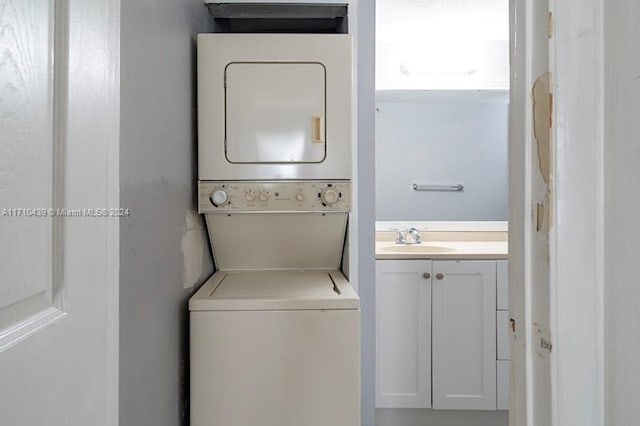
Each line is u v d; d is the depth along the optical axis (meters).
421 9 2.46
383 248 2.78
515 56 0.62
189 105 1.52
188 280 1.46
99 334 0.66
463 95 2.97
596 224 0.52
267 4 1.77
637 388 0.47
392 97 3.00
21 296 0.47
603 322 0.52
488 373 2.39
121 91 0.90
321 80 1.61
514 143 0.63
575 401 0.53
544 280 0.56
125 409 0.92
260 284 1.55
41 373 0.50
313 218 1.70
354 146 1.87
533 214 0.58
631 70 0.47
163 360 1.18
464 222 3.02
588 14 0.52
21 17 0.46
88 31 0.62
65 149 0.55
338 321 1.33
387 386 2.42
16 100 0.46
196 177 1.60
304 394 1.32
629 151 0.48
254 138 1.59
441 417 2.45
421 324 2.41
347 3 1.81
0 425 0.43
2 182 0.44
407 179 3.01
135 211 0.98
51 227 0.53
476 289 2.40
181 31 1.40
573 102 0.53
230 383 1.31
